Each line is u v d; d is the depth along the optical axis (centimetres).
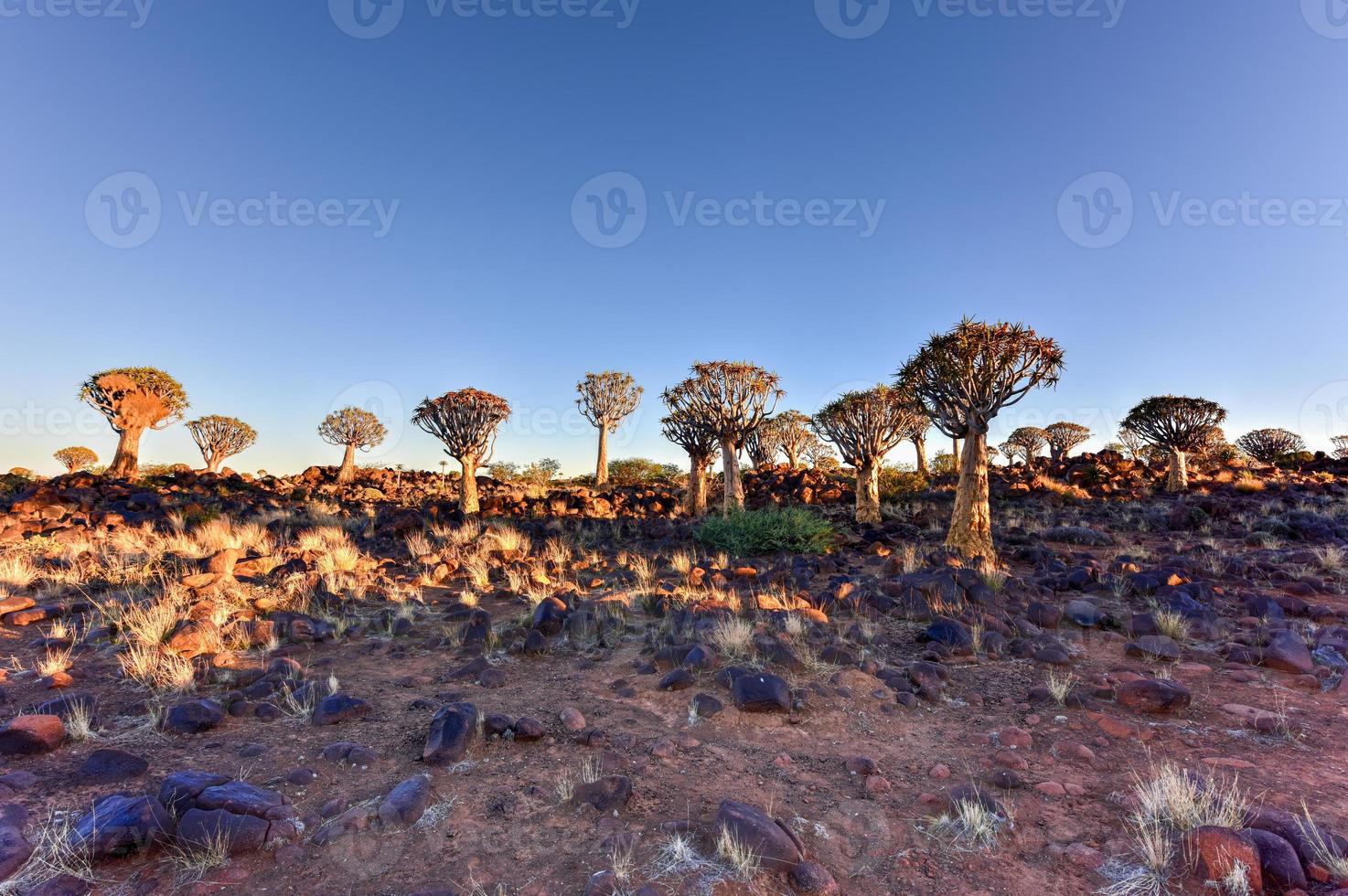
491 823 264
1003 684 450
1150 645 501
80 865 221
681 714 390
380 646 531
